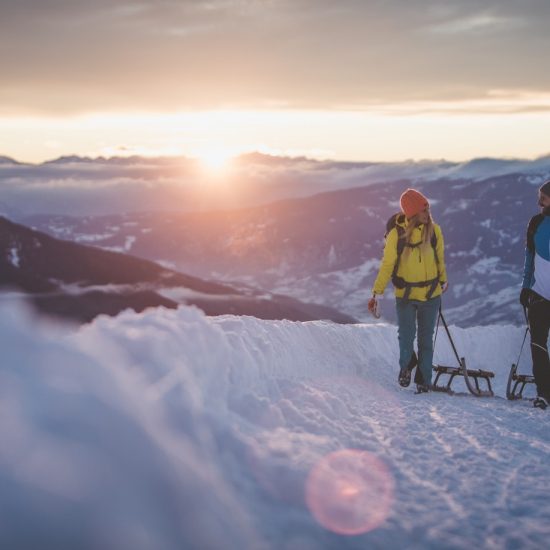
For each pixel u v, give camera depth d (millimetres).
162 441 2164
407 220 7543
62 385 2021
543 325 6961
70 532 1588
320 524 2574
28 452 1690
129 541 1675
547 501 3184
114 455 1897
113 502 1741
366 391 6848
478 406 6637
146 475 1956
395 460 3816
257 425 3764
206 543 1976
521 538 2699
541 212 6910
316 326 8617
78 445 1824
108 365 2340
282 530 2434
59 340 2314
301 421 4195
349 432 4367
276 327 7020
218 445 2846
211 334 4004
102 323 3344
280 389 5082
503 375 11789
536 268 6918
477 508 3059
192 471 2197
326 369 7188
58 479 1671
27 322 2229
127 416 2088
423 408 6129
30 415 1824
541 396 6906
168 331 3521
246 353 4828
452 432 4801
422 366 7816
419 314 7801
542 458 4121
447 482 3463
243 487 2650
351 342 9180
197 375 3457
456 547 2600
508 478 3596
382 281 7676
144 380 2705
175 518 1939
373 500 2969
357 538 2537
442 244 7676
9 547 1490
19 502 1562
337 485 2994
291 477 2863
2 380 1882
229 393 3957
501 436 4734
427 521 2848
